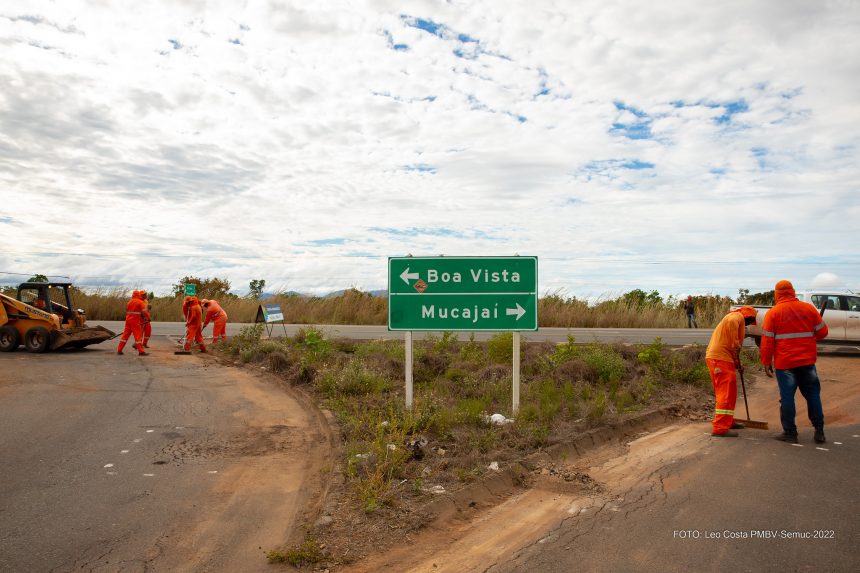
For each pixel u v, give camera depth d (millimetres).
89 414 9289
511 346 13484
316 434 8336
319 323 30016
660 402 10055
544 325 29688
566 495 5809
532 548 4602
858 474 6402
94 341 17281
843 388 11938
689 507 5426
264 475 6562
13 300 17016
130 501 5680
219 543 4793
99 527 5059
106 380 12359
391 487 5672
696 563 4309
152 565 4387
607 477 6387
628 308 30562
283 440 8016
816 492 5816
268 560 4453
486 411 8883
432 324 9109
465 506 5434
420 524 4945
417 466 6309
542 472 6375
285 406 10141
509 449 6992
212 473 6594
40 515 5289
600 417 8469
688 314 29609
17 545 4672
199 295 34969
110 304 32844
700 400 10578
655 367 12477
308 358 13398
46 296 17422
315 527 4879
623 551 4520
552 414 8602
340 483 5801
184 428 8547
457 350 15508
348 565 4359
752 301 31828
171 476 6453
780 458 7055
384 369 12305
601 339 20750
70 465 6730
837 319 17234
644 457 7145
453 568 4297
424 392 10000
